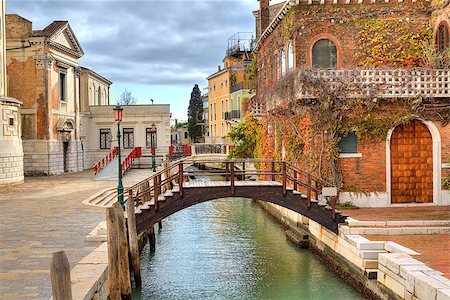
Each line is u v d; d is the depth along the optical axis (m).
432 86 17.70
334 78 17.75
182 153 47.12
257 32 32.44
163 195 15.03
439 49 19.16
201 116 76.06
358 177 18.28
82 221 16.64
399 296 10.46
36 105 34.38
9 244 13.23
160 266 16.06
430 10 19.69
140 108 43.94
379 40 19.75
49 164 34.59
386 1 19.70
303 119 19.27
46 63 34.22
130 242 13.56
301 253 17.45
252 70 32.25
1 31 29.06
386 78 17.72
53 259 6.12
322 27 19.80
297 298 12.76
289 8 20.31
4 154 28.36
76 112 39.62
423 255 11.48
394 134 18.58
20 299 8.82
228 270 15.49
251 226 22.84
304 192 18.97
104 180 30.45
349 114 18.06
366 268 12.23
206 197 15.20
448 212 16.67
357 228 14.23
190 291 13.55
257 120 30.72
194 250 18.19
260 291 13.38
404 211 17.02
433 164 18.58
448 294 8.45
